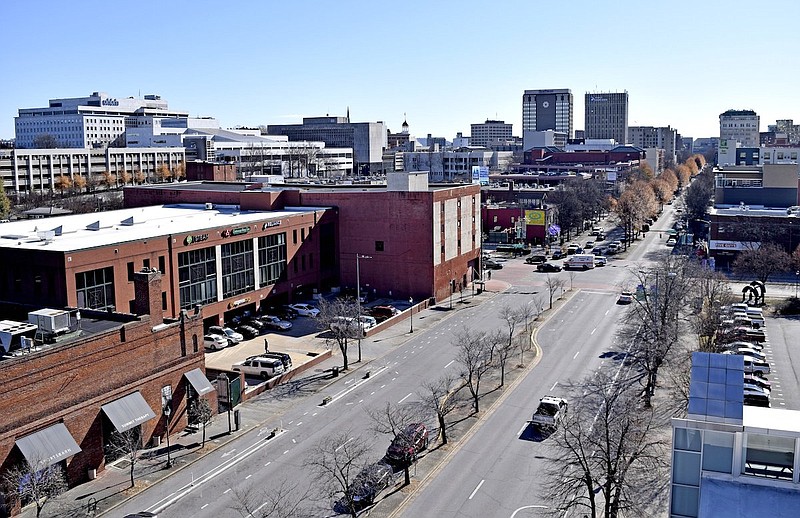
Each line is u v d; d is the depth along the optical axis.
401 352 93.19
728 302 107.38
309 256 122.19
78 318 63.38
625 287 129.50
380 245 125.88
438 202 123.00
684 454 34.47
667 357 77.38
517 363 87.44
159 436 65.75
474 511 53.41
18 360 53.56
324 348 94.88
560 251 171.12
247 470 60.12
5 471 52.97
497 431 67.62
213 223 109.12
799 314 112.94
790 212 163.50
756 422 34.09
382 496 55.78
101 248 85.81
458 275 133.50
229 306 105.25
